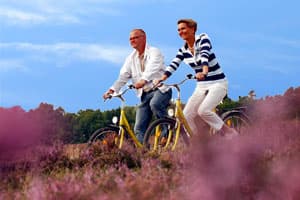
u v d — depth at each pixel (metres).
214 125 9.49
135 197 3.55
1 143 3.62
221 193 3.10
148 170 5.43
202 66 9.26
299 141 5.32
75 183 4.52
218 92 9.49
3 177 5.57
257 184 3.14
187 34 9.48
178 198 3.51
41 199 4.09
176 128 9.72
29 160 5.84
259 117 5.75
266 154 4.53
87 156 7.82
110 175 5.43
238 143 3.48
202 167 3.22
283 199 3.06
